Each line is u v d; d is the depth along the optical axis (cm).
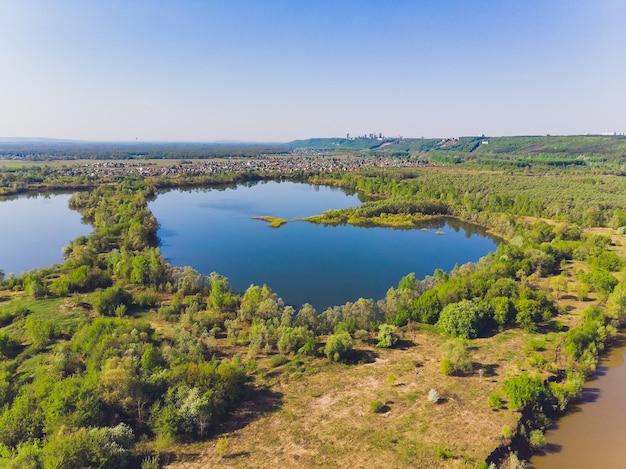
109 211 17600
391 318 8075
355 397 5531
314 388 5775
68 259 11438
